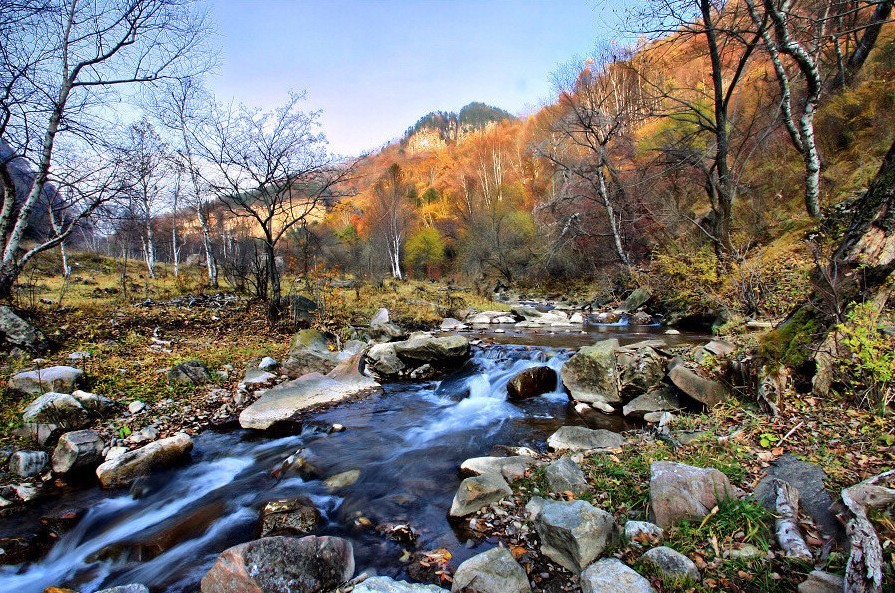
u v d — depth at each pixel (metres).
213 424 6.52
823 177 12.99
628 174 20.58
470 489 3.79
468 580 2.65
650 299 16.69
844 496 2.54
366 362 9.49
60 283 18.20
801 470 3.20
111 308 12.89
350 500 4.22
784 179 14.66
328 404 7.45
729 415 4.67
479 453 5.21
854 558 2.07
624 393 6.52
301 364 8.64
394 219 42.34
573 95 23.03
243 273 18.33
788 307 7.85
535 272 30.80
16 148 9.23
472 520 3.59
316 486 4.59
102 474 4.73
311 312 14.33
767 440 3.84
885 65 13.80
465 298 22.41
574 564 2.77
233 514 4.12
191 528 3.91
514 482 4.08
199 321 12.82
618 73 23.58
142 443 5.56
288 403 7.04
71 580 3.34
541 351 9.40
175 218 27.31
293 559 2.79
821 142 14.03
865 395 4.02
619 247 19.17
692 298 11.91
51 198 11.79
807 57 8.43
